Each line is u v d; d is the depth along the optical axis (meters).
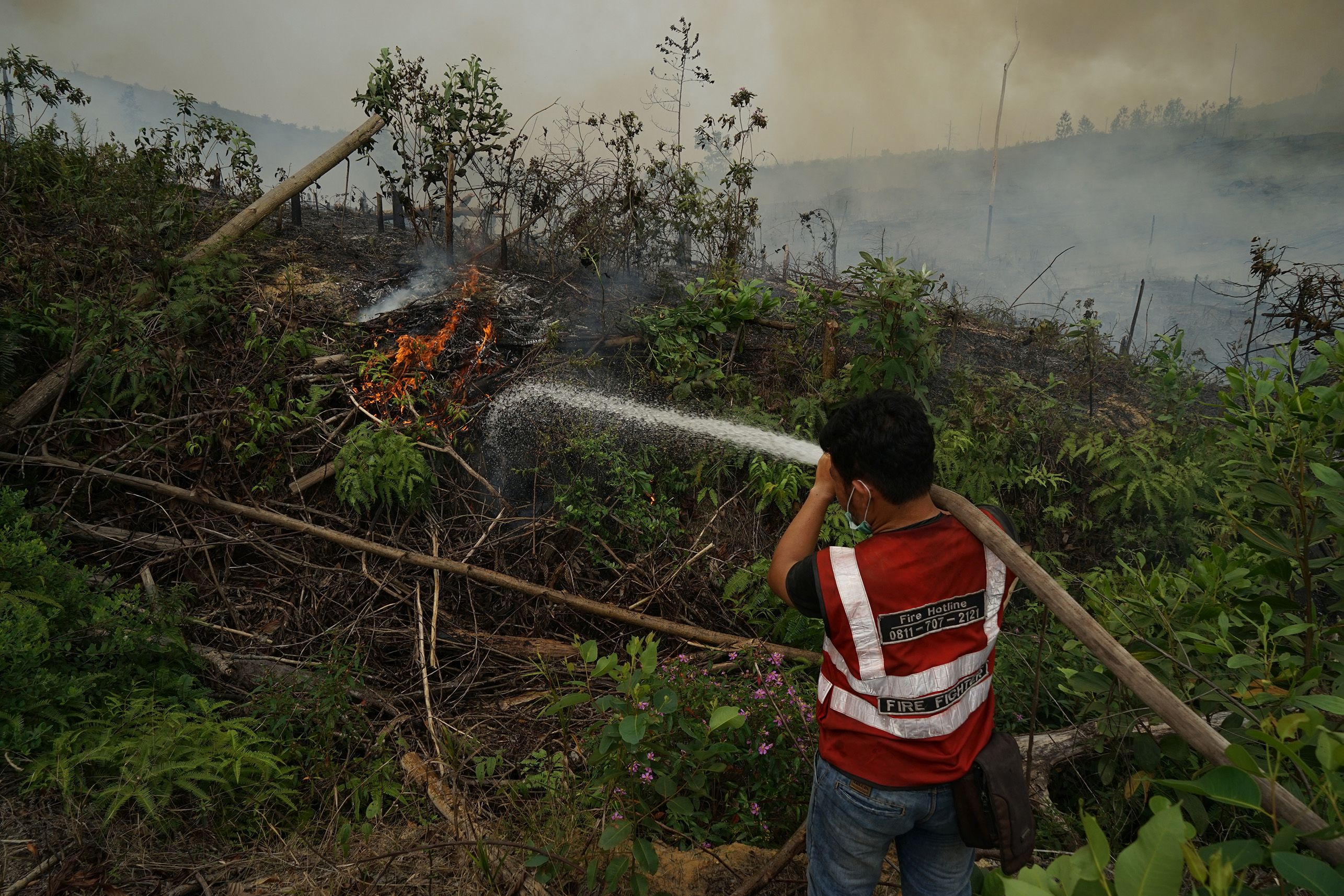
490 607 4.05
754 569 4.12
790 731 2.88
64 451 4.17
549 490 4.60
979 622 1.74
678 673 3.09
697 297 5.80
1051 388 6.15
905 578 1.67
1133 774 2.58
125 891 2.26
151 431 4.26
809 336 5.98
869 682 1.68
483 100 6.47
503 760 3.09
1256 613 2.58
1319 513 2.40
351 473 4.12
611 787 2.49
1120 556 5.20
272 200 5.93
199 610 3.73
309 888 2.32
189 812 2.59
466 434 4.66
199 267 4.98
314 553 4.05
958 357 6.66
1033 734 2.98
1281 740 1.30
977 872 2.25
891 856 2.63
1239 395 2.75
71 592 3.12
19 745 2.55
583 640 3.94
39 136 6.19
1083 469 5.53
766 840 2.72
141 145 6.90
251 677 3.37
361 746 3.12
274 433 4.32
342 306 5.49
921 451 1.71
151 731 2.68
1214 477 5.24
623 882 2.41
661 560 4.41
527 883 2.37
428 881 2.41
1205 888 1.09
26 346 4.43
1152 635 2.70
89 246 5.11
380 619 3.83
